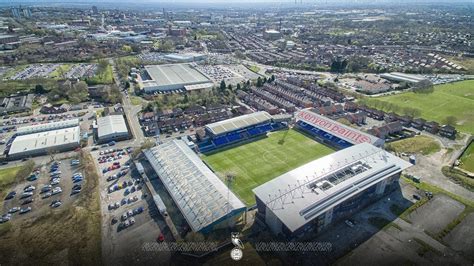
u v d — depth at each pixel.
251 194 97.06
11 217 87.56
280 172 109.38
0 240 78.81
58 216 87.31
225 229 81.88
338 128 134.25
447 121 148.38
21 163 117.06
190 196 89.00
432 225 82.50
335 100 187.12
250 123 140.50
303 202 79.75
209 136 133.25
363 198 92.56
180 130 145.88
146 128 144.75
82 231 81.38
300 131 143.88
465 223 82.88
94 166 113.50
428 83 199.75
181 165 104.06
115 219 85.56
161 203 89.62
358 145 109.38
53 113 166.62
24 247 76.62
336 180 89.38
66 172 110.44
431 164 112.94
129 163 115.81
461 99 185.00
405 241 77.31
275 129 145.38
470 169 109.62
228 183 102.75
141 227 82.94
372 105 174.38
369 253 74.00
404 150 123.25
